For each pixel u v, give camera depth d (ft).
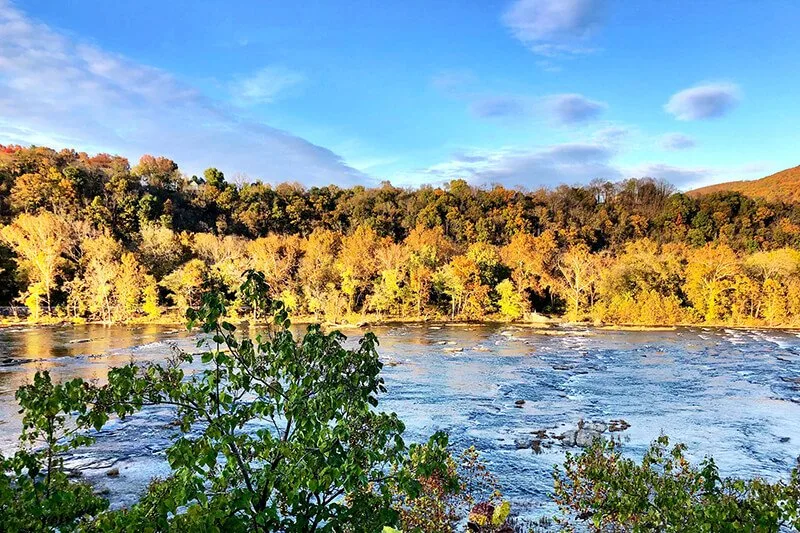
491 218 357.82
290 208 365.20
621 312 226.79
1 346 144.15
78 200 299.79
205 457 15.64
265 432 17.22
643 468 26.23
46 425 16.79
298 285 250.57
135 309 216.54
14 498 16.63
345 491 16.37
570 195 422.00
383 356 133.90
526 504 48.83
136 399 17.17
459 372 112.68
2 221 261.24
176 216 333.42
